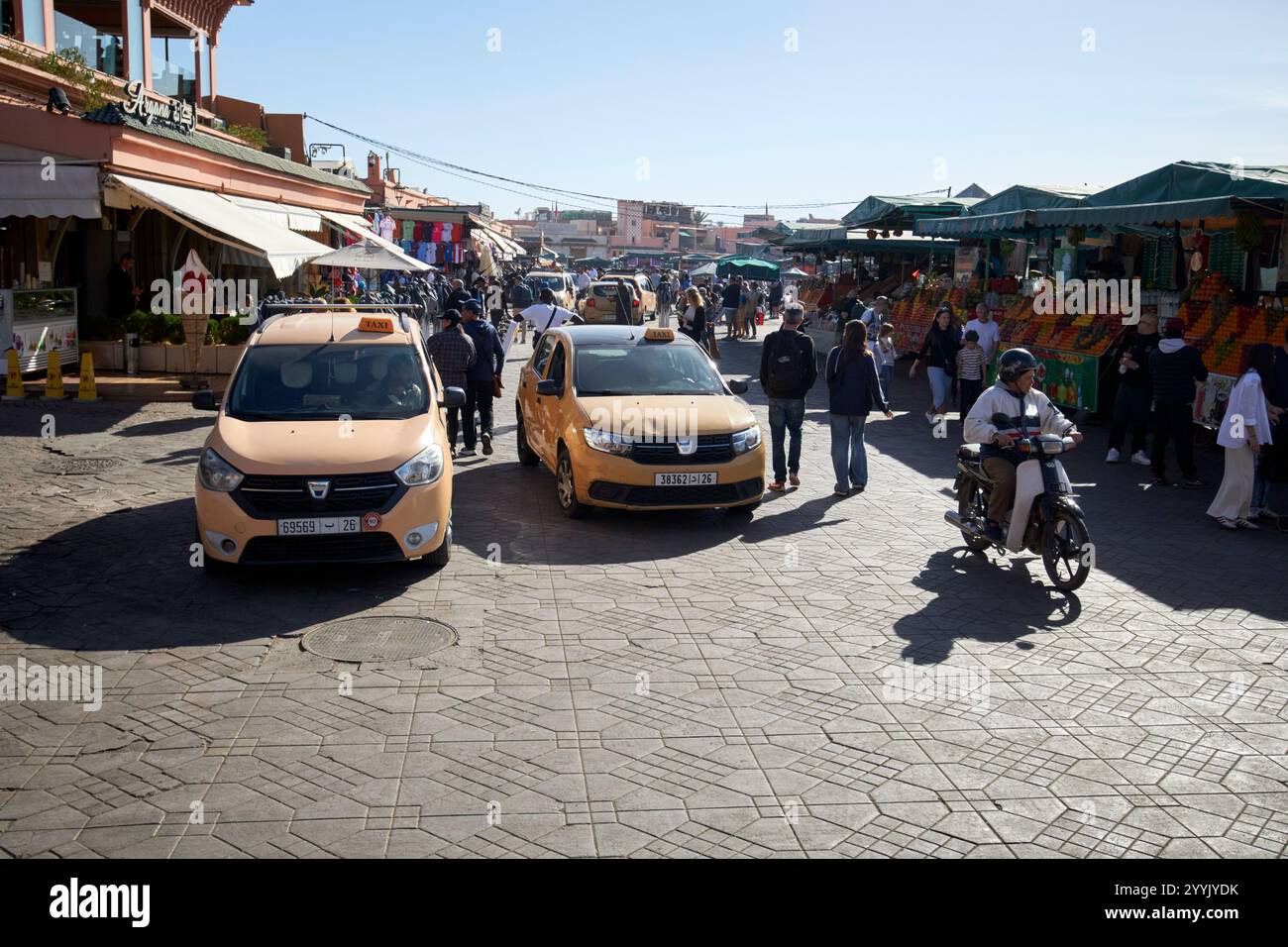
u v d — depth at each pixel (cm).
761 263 4509
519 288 3281
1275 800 471
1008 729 542
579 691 582
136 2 2305
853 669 625
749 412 1019
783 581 806
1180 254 1789
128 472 1116
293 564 750
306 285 2627
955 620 720
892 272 3484
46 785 465
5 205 1510
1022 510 803
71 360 1723
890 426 1662
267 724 531
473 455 1320
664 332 1127
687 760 501
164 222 2166
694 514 1035
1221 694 593
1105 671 627
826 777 486
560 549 888
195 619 685
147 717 536
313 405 849
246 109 3055
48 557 809
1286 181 1248
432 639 659
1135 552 909
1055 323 1816
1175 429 1191
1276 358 1008
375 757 497
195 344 1655
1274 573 848
